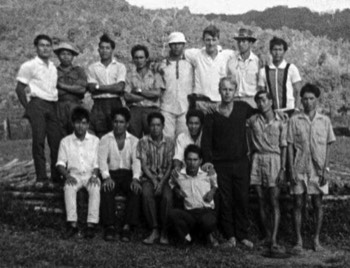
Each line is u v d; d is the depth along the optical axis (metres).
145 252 7.70
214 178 8.21
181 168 8.37
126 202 8.62
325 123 8.27
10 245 7.62
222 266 7.18
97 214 8.39
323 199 9.20
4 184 9.45
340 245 8.35
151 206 8.34
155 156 8.62
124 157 8.73
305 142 8.18
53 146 9.23
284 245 8.30
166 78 9.35
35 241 7.92
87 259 7.20
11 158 12.95
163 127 8.78
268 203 8.76
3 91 25.92
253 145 8.45
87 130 8.81
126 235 8.34
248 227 8.64
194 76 9.41
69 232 8.41
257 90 9.19
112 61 9.34
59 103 9.29
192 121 8.50
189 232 8.20
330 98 25.81
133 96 9.26
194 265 7.14
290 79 9.02
